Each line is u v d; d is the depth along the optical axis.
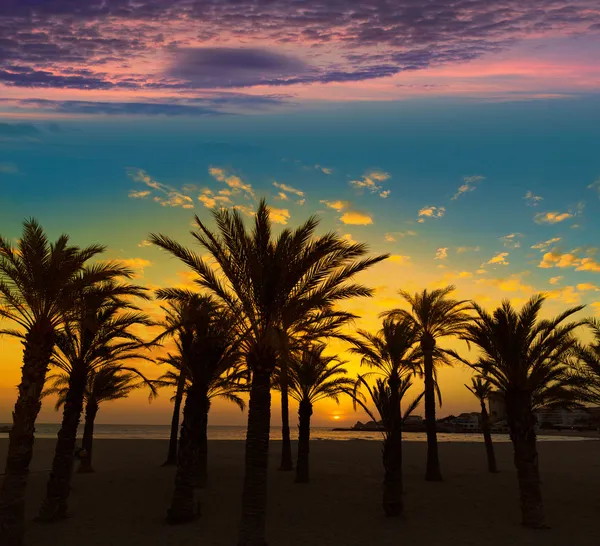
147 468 30.41
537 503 16.92
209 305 17.31
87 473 28.22
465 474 29.64
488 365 18.58
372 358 20.77
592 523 17.28
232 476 26.77
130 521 17.28
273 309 14.89
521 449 17.41
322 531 16.41
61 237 16.44
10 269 15.07
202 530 16.20
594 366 19.50
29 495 21.61
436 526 17.00
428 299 27.52
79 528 16.25
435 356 26.59
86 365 18.20
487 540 15.27
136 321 19.03
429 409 27.28
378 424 19.14
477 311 19.03
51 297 15.13
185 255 15.40
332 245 14.77
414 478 27.66
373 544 14.94
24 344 15.02
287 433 31.03
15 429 14.32
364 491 23.14
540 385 18.36
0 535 13.65
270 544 14.91
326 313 16.19
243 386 24.88
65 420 17.88
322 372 25.94
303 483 25.05
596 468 33.75
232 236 15.19
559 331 18.03
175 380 31.55
